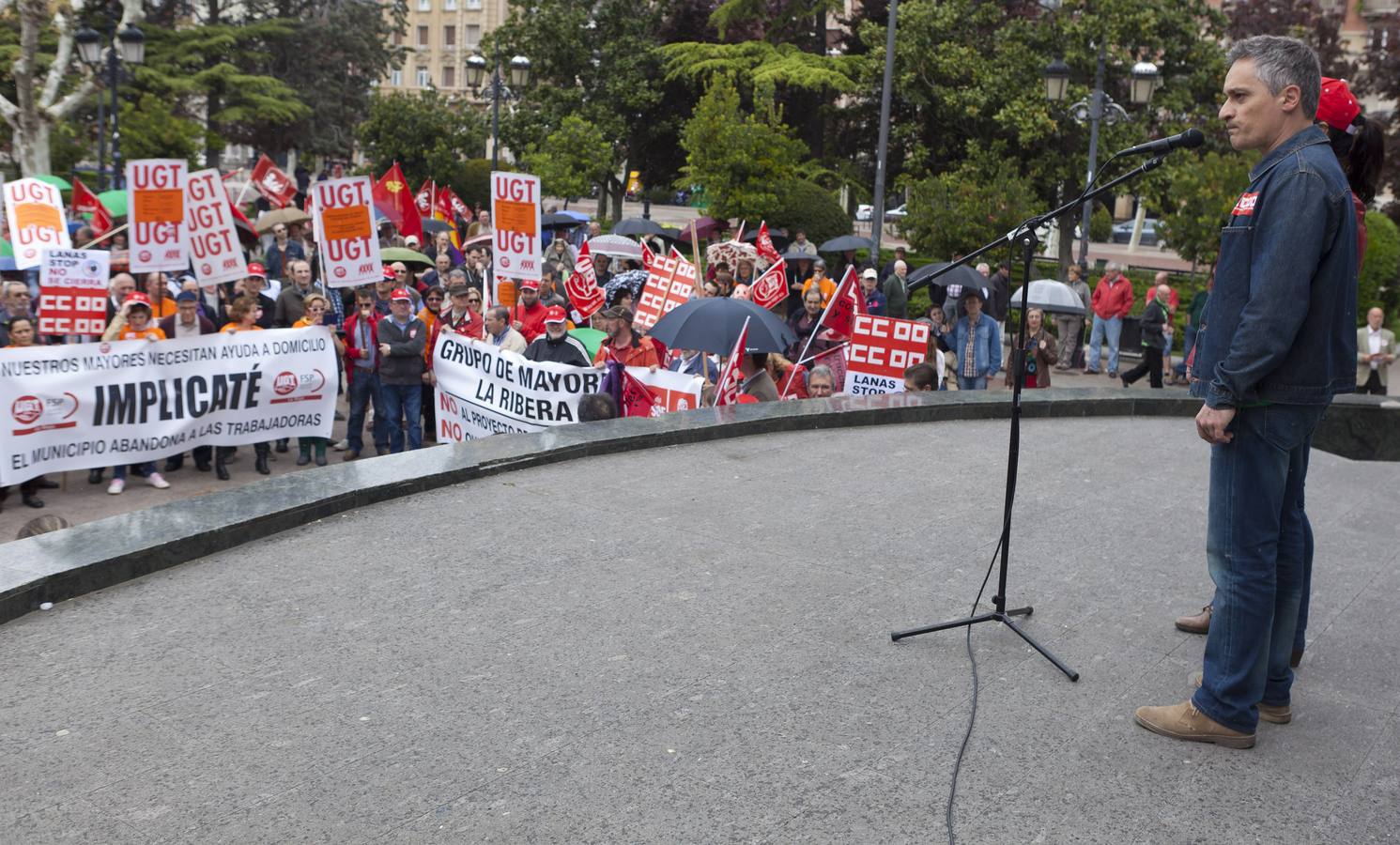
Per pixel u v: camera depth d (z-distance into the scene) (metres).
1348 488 7.40
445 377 11.90
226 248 12.03
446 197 28.55
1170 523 6.39
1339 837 3.30
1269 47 3.52
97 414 10.66
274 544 5.56
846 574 5.34
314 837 3.19
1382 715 4.07
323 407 12.12
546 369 10.83
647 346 10.84
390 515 6.01
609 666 4.29
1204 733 3.80
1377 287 23.19
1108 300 20.36
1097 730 3.90
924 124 31.80
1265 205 3.52
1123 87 27.64
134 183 11.01
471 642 4.47
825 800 3.42
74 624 4.61
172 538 5.26
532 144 37.53
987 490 6.91
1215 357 3.69
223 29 49.56
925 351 10.66
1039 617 4.88
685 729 3.83
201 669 4.21
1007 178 24.22
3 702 3.95
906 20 29.98
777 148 27.67
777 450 7.68
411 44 86.50
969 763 3.65
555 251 21.66
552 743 3.72
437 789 3.44
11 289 11.14
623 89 37.06
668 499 6.44
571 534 5.77
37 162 25.31
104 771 3.52
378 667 4.24
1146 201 26.86
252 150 68.44
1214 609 3.82
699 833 3.24
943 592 5.14
